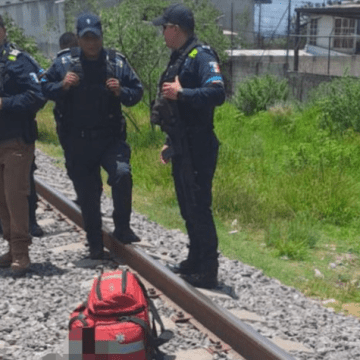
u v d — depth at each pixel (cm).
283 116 1570
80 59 524
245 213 810
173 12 468
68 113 540
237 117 1622
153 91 1548
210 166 489
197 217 494
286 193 879
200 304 446
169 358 393
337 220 830
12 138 521
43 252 612
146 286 519
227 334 416
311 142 1243
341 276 632
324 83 1708
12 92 511
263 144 1267
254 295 526
